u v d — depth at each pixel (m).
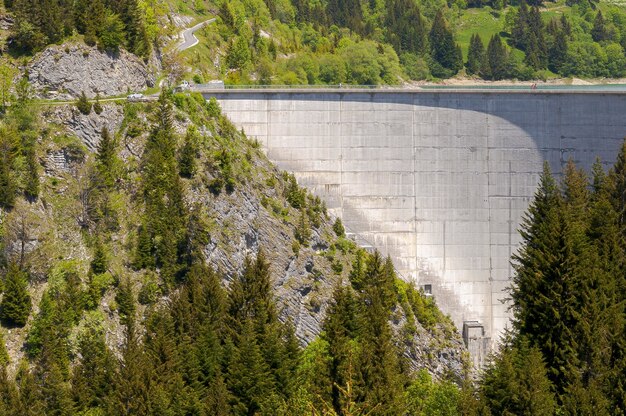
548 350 145.75
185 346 173.25
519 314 152.75
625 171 172.50
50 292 182.62
